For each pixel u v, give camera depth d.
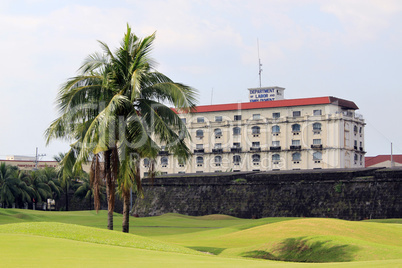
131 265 16.86
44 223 28.78
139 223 63.88
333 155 115.12
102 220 62.84
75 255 18.89
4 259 17.16
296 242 29.50
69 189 112.81
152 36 32.97
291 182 79.50
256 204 82.06
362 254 26.14
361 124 125.31
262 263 19.92
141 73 31.09
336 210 73.81
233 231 46.66
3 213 63.94
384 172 70.94
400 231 37.97
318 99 120.19
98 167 32.03
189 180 90.12
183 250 25.64
